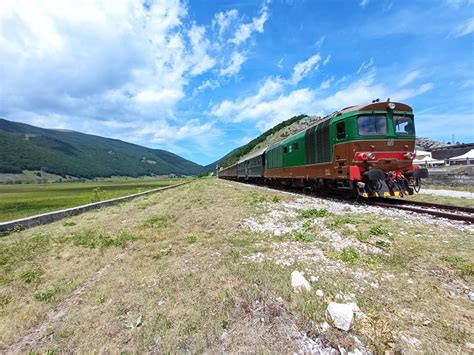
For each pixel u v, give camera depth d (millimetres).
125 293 4621
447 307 3812
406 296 4141
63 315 4145
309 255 5996
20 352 3350
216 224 9500
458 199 13742
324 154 14016
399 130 11773
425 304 3914
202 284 4664
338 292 4305
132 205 18062
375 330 3406
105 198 27406
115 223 11344
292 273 4699
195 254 6391
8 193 56469
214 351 3141
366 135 11484
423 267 5055
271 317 3664
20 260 6898
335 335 3316
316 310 3750
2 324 4004
